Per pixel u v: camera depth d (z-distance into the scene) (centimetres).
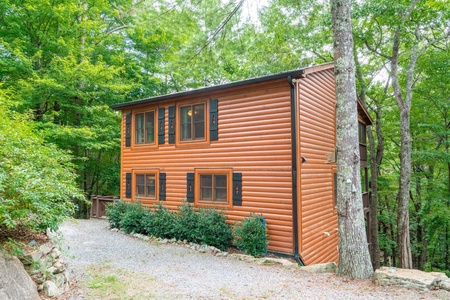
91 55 1507
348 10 586
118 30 1658
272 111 763
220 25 764
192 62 840
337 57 587
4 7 1203
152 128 1037
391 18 951
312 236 781
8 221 351
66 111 1487
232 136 830
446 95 1210
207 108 885
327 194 905
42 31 1347
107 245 804
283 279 543
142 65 1761
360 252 557
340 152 580
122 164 1125
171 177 962
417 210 1573
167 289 475
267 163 765
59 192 424
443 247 1602
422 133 1355
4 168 387
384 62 1467
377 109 1578
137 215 955
